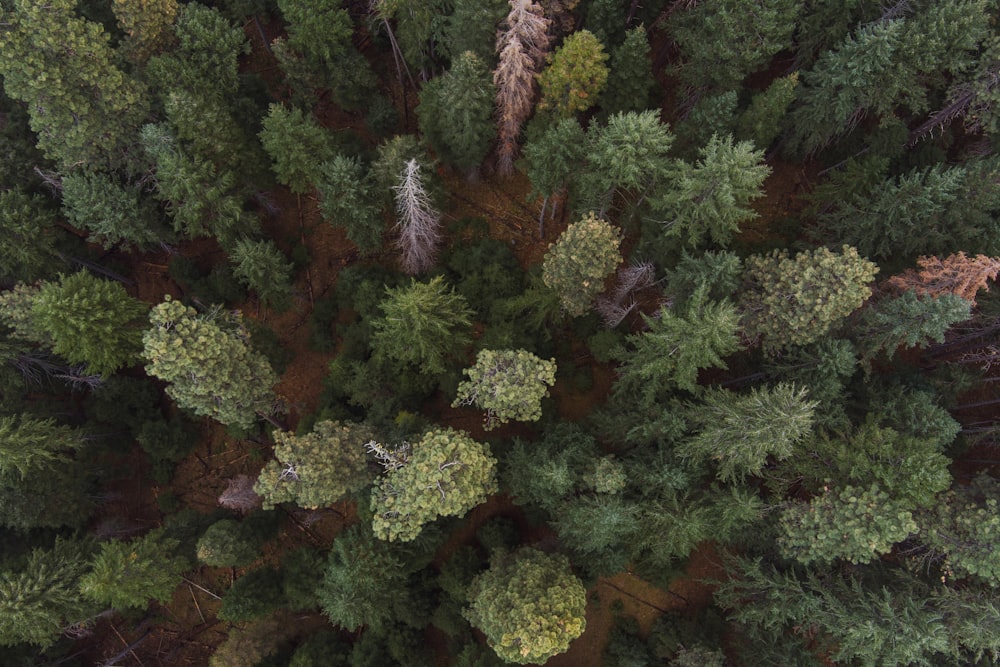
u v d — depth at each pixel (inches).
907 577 1016.2
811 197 1355.8
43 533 1365.7
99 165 1279.5
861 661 1140.5
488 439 1478.8
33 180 1344.7
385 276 1521.9
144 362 1524.4
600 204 1205.1
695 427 1071.0
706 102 1161.4
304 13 1278.3
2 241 1236.5
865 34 1085.8
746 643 1234.6
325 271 1632.6
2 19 1072.8
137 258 1617.9
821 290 963.3
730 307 925.2
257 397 1194.6
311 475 1017.5
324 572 1259.8
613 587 1444.4
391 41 1546.5
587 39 1101.1
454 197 1605.6
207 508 1558.8
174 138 1208.2
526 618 967.0
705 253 1055.6
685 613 1402.6
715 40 1207.6
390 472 1051.3
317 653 1341.0
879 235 1192.8
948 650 928.9
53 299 1065.5
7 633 1131.9
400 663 1336.1
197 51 1342.3
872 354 1060.5
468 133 1278.3
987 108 1159.6
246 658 1342.3
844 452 977.5
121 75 1192.2
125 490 1558.8
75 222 1305.4
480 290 1476.4
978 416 1331.2
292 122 1226.0
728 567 1224.8
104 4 1386.6
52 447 1221.1
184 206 1264.8
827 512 954.7
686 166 1023.6
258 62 1744.6
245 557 1301.7
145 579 1175.0
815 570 1119.6
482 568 1357.0
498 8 1204.5
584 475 1070.4
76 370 1398.9
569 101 1187.9
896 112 1370.6
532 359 1090.7
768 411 886.4
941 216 1127.6
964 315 907.4
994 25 1179.9
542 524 1365.7
